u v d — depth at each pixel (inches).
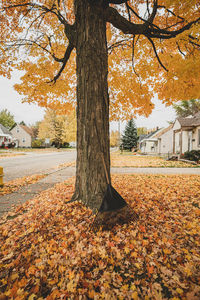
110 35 205.2
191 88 162.4
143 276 62.6
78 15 112.8
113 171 322.7
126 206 95.9
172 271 64.0
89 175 110.5
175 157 588.4
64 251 75.7
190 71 129.3
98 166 108.8
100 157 108.8
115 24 112.3
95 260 70.6
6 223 110.1
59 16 158.1
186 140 674.2
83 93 110.0
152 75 178.5
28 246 82.8
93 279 61.6
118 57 218.1
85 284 59.1
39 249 79.0
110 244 78.7
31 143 1911.9
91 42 106.0
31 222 105.7
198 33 112.6
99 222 90.5
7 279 63.3
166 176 258.4
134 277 62.2
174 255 72.5
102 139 109.0
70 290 56.4
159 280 60.3
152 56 192.2
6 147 1455.5
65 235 87.9
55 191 176.6
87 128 109.2
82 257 72.2
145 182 211.5
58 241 84.0
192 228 93.8
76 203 114.6
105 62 111.2
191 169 346.3
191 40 132.1
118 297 53.8
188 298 52.2
